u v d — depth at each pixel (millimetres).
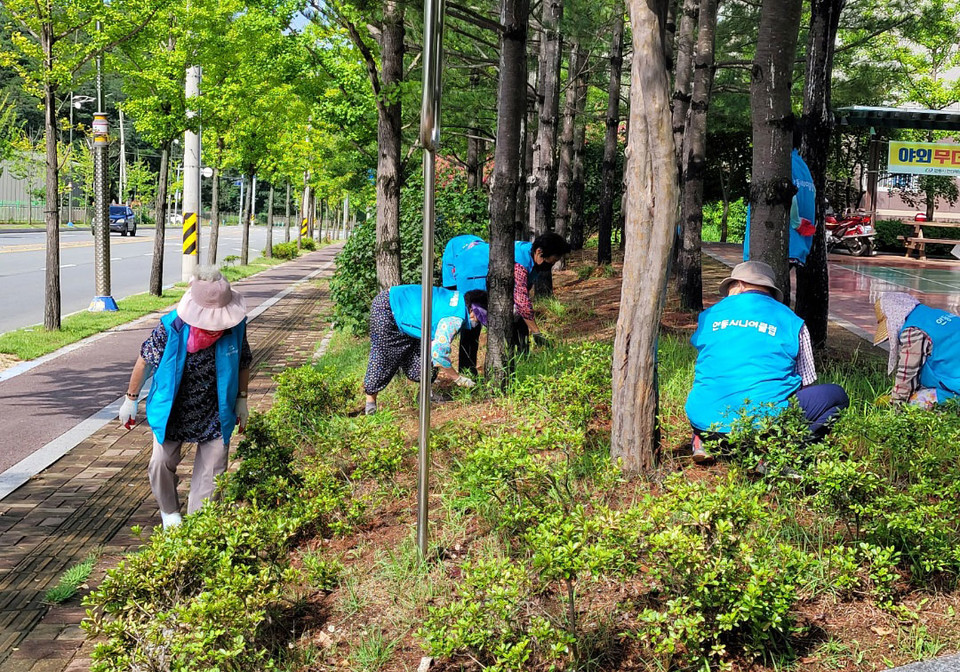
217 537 4141
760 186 6812
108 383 10086
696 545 3385
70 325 14078
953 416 4941
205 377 4926
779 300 5359
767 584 3275
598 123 26516
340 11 9453
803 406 4902
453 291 7086
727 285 5414
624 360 4883
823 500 3979
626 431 4902
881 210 30438
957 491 4012
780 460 4211
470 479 4398
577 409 5594
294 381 6934
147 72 18000
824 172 8055
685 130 12648
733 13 15992
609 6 14617
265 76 19047
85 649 4027
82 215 72000
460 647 3324
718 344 5047
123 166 68062
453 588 4066
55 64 12766
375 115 15445
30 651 3990
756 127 6828
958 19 23750
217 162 26359
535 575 3867
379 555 4516
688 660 3354
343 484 5496
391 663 3623
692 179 11469
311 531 5059
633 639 3529
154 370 5016
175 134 18594
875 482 3906
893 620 3539
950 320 5676
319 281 25422
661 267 4785
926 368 5668
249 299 19781
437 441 5879
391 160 10250
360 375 8945
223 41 18406
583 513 3727
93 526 5562
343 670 3611
